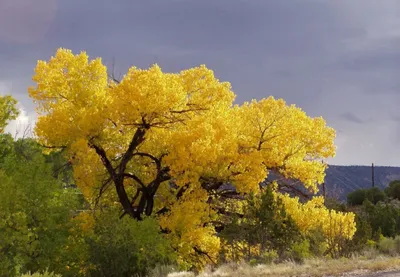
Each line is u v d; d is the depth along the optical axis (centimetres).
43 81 2903
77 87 2861
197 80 2983
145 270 1881
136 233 2164
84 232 2481
